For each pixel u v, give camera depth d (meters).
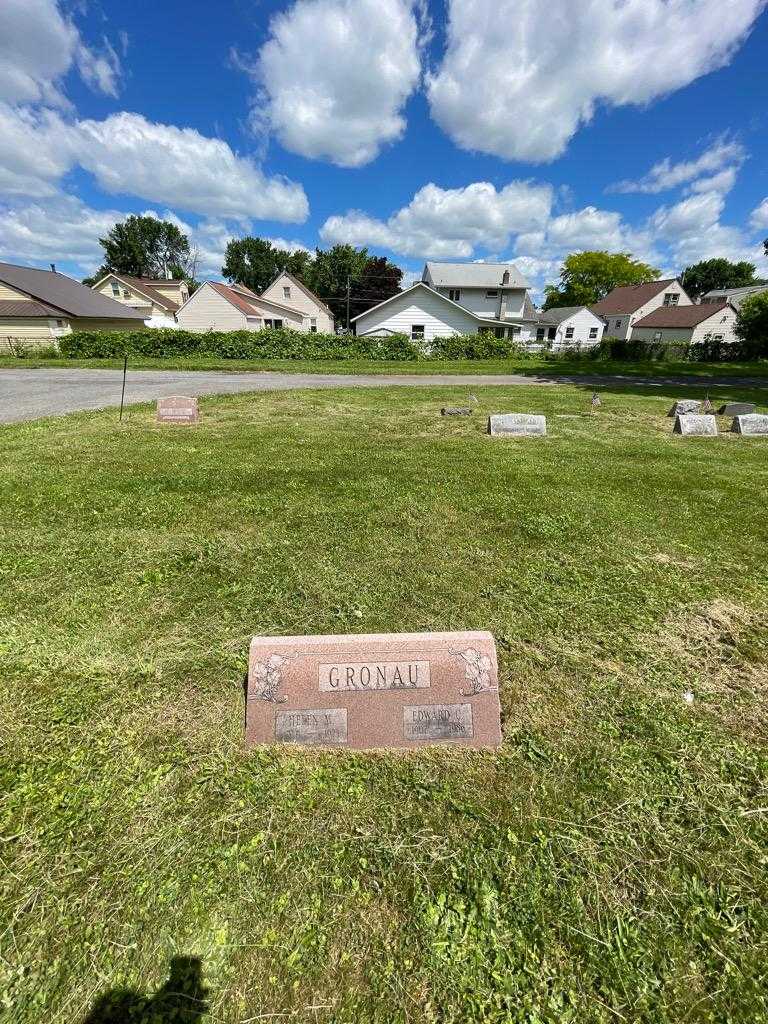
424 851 1.69
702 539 4.34
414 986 1.34
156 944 1.41
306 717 2.08
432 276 36.84
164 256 62.25
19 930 1.43
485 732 2.14
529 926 1.48
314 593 3.29
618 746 2.14
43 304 25.30
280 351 24.17
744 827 1.80
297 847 1.68
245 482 5.59
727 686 2.54
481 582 3.50
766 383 18.89
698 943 1.45
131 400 11.67
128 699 2.31
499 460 6.84
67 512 4.58
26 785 1.87
